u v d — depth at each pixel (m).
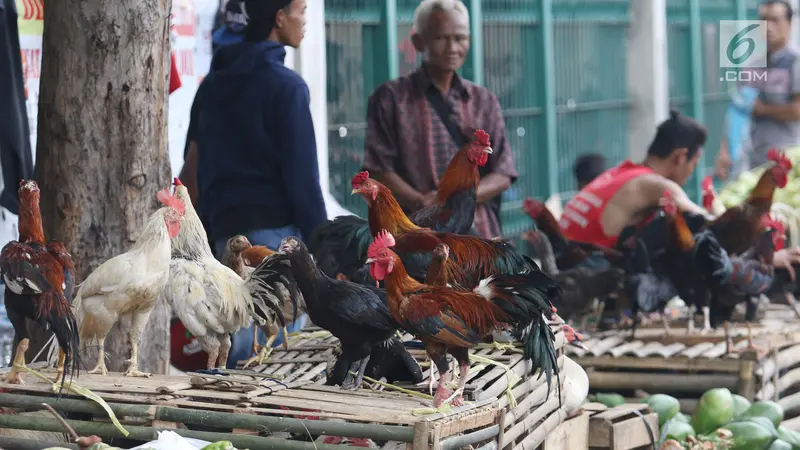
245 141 8.83
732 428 8.17
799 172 13.40
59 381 6.00
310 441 6.19
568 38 19.77
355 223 7.72
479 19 17.16
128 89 7.31
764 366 9.16
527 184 18.69
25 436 6.46
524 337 6.56
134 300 6.15
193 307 6.45
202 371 6.43
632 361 9.14
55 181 7.34
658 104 21.36
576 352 9.25
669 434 8.20
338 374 6.23
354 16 15.12
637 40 21.33
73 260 7.33
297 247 5.99
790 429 8.91
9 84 8.76
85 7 7.21
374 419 5.46
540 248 10.52
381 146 10.21
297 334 7.53
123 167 7.35
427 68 10.27
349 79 15.12
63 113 7.29
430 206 8.02
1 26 8.70
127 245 7.38
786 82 15.78
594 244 10.68
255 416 5.58
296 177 8.67
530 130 18.69
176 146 11.48
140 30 7.30
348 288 6.07
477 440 5.73
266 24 8.95
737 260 9.37
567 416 7.73
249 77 8.78
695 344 9.48
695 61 23.02
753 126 16.05
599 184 11.27
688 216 10.70
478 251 6.89
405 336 7.43
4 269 5.75
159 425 6.26
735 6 24.55
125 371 7.00
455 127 10.24
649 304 9.53
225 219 8.91
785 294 10.55
